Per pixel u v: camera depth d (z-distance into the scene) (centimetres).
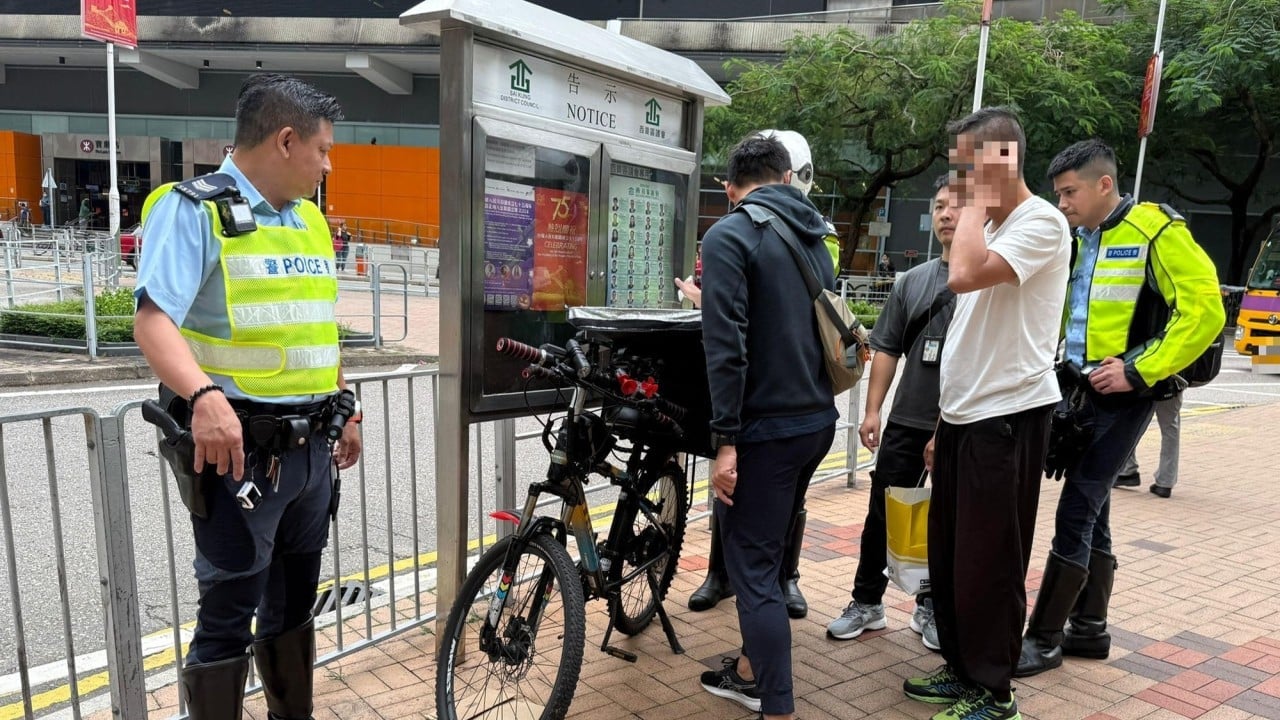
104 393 824
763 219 253
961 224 245
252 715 276
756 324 254
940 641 292
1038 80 1711
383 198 3312
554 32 309
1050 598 316
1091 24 1892
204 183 207
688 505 371
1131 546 467
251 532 211
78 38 3009
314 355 223
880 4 2597
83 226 3155
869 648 337
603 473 287
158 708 283
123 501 237
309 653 250
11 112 3431
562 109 329
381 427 732
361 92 3297
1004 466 260
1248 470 664
